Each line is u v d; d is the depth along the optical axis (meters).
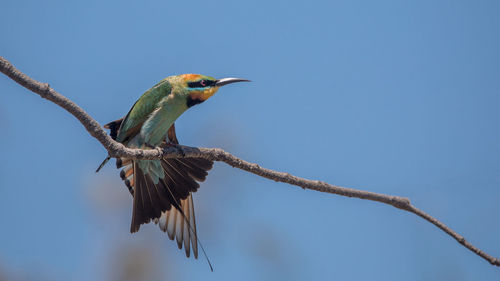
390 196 8.91
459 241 8.68
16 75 6.93
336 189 8.81
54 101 7.26
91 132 7.75
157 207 10.20
